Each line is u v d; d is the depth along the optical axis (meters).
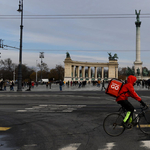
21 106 14.41
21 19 33.72
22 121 9.55
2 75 124.06
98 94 25.84
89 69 107.69
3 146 6.06
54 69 135.12
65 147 5.95
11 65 128.38
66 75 96.88
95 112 11.91
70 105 14.78
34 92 31.22
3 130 7.93
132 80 6.85
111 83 7.01
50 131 7.76
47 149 5.79
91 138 6.84
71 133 7.47
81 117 10.45
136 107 13.83
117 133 6.99
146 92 30.42
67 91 34.25
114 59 108.75
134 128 8.16
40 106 14.35
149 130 7.06
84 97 21.34
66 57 98.25
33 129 8.07
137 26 83.62
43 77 136.38
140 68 83.81
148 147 5.91
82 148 5.86
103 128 7.57
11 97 21.30
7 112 12.00
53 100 18.30
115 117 7.03
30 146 6.05
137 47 83.88
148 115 7.07
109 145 6.10
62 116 10.73
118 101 6.96
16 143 6.34
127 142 6.39
